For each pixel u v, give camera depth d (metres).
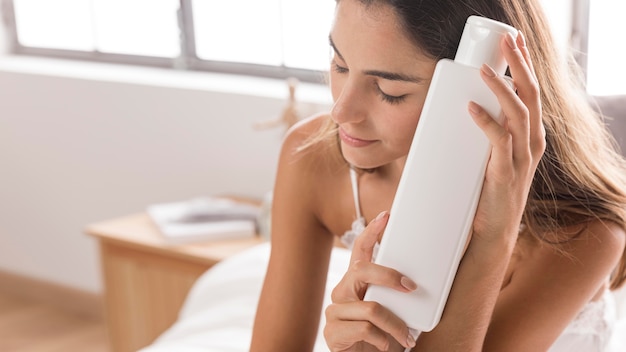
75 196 3.69
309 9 3.17
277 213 1.41
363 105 0.95
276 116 3.03
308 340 1.39
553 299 1.17
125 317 2.96
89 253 3.72
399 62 0.92
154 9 3.60
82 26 3.85
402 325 0.91
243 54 3.40
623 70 2.53
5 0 4.04
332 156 1.37
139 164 3.45
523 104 0.85
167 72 3.53
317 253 1.40
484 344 1.17
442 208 0.88
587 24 2.55
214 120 3.20
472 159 0.87
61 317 3.79
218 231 2.79
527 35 1.05
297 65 3.25
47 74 3.61
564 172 1.17
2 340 3.61
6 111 3.79
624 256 1.35
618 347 1.56
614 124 1.91
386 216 0.95
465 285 0.98
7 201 3.93
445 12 0.92
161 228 2.84
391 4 0.91
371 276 0.90
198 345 1.91
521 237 1.22
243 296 2.13
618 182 1.24
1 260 4.03
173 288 2.81
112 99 3.45
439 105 0.87
